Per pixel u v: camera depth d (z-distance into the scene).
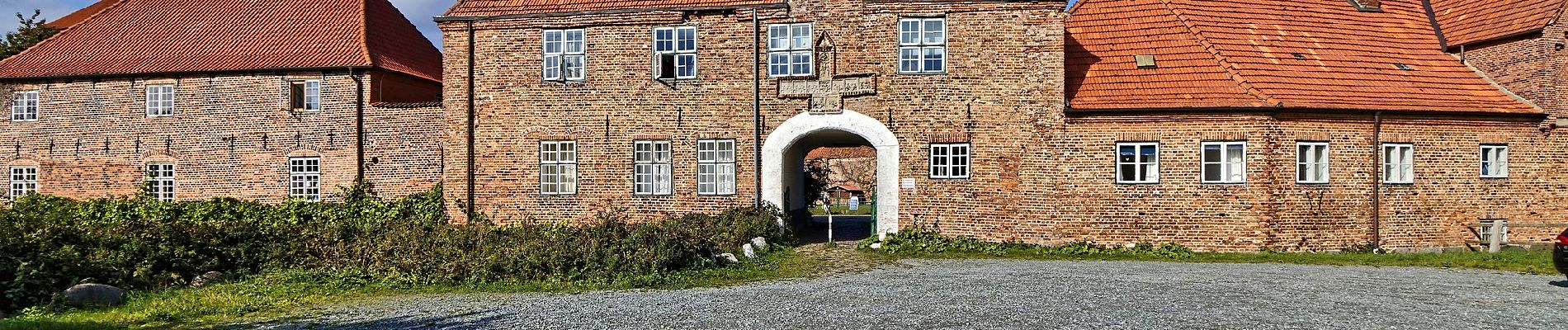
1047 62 22.03
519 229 18.61
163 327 11.66
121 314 12.61
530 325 11.41
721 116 23.19
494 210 23.97
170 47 30.27
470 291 14.48
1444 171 22.28
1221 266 18.30
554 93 23.77
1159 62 23.14
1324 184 21.61
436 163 27.17
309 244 17.22
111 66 29.55
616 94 23.56
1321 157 21.66
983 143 22.20
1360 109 21.64
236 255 16.95
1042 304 12.87
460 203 24.05
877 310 12.33
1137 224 21.69
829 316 11.88
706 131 23.25
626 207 23.53
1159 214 21.62
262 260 17.06
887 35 22.50
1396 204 21.97
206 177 28.69
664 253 16.17
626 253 16.08
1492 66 23.80
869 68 22.56
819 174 41.56
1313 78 22.55
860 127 22.59
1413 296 13.72
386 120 27.58
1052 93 22.02
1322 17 25.27
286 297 14.04
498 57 23.97
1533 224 22.50
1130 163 21.81
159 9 32.31
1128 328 11.03
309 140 28.02
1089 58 23.62
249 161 28.41
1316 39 24.30
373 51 29.17
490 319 11.85
